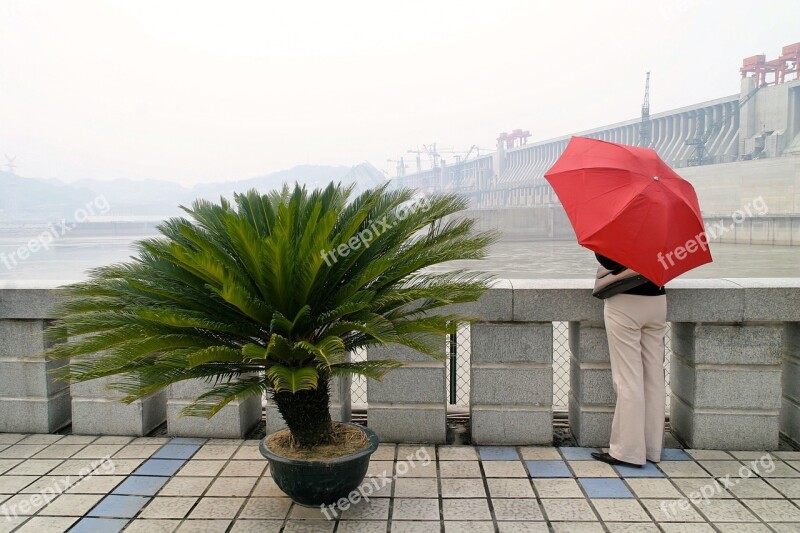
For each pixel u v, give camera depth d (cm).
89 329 330
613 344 422
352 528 337
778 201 11856
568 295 457
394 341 304
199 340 331
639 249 359
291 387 284
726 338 450
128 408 500
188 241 361
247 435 507
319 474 336
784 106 15312
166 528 340
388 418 480
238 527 340
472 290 354
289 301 342
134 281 331
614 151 398
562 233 13375
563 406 588
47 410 509
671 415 505
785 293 439
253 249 315
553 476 409
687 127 18125
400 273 345
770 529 334
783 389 490
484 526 339
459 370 643
